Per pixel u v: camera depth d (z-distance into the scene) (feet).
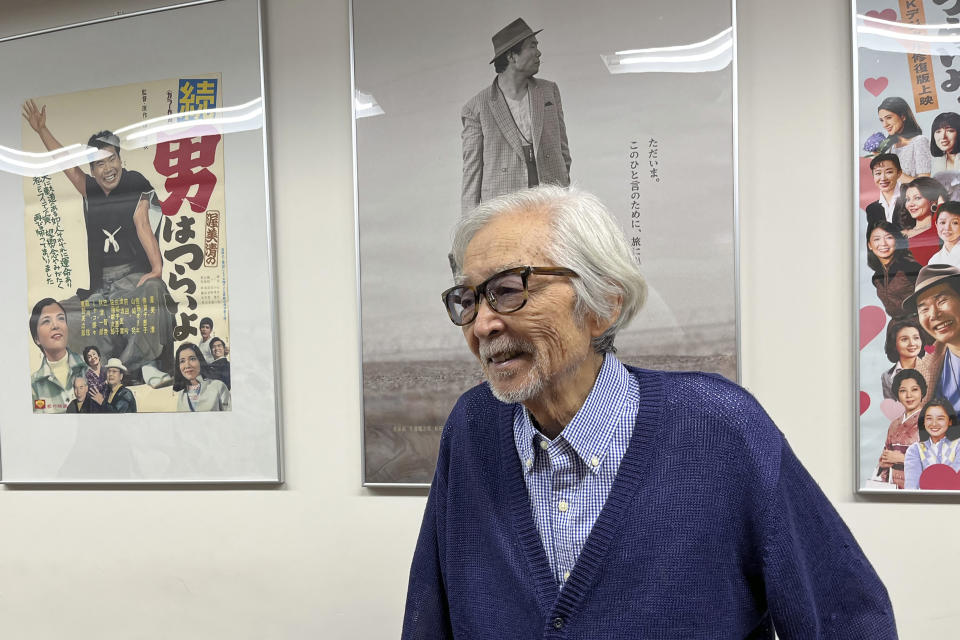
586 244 2.13
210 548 5.39
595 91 4.49
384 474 4.91
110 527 5.60
